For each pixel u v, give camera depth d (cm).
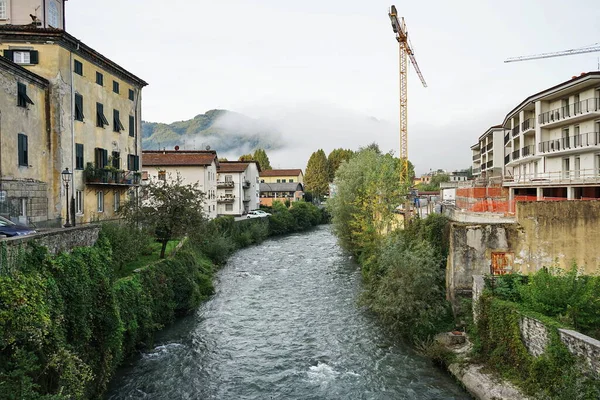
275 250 5247
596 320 1442
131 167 3606
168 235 2809
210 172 6016
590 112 3266
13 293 1138
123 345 1844
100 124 3058
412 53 7756
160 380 1767
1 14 2942
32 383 1111
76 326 1441
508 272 2080
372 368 1873
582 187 3309
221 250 4234
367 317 2547
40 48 2523
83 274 1545
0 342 1070
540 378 1370
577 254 2017
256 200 8194
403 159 7275
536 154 3894
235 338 2250
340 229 4362
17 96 2217
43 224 2416
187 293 2648
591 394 1155
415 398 1609
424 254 2200
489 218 2380
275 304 2859
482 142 7650
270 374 1847
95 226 1933
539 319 1434
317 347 2128
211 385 1742
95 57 2941
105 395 1625
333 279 3556
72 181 2647
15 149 2194
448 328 2048
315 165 11625
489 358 1673
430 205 3841
